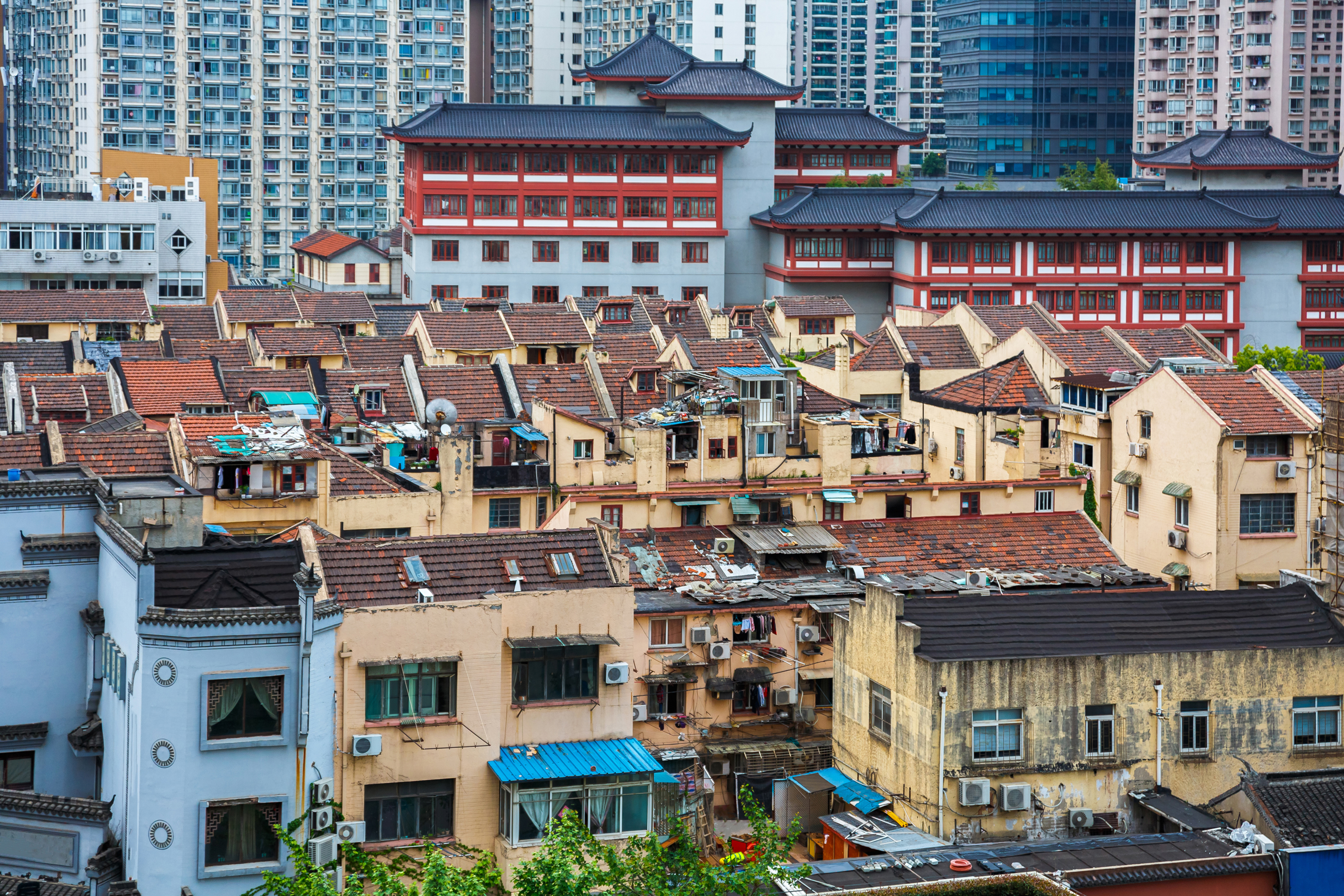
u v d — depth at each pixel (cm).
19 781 5162
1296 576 6391
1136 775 5681
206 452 7275
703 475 8094
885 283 18500
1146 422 8862
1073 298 17462
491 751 5369
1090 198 17650
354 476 7769
